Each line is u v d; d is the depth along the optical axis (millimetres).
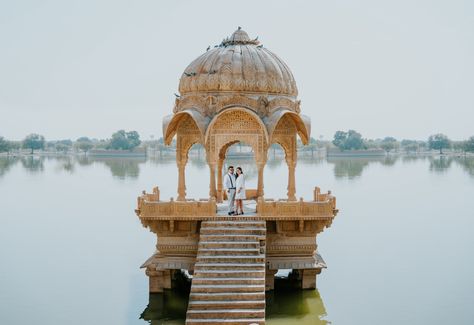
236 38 25188
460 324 19312
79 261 29094
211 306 18094
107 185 68500
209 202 21547
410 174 87875
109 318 20250
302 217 21703
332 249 31969
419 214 45344
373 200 54312
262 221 21281
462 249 31734
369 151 180125
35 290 23719
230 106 23234
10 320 20031
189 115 24172
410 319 19922
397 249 31875
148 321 19953
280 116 22969
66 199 55188
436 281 24891
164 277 22312
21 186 67938
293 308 21125
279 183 68125
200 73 23984
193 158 159250
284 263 21953
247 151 129250
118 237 35719
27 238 35312
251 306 18141
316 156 193250
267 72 23938
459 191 62031
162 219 21562
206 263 19453
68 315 20562
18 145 196125
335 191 61562
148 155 192875
